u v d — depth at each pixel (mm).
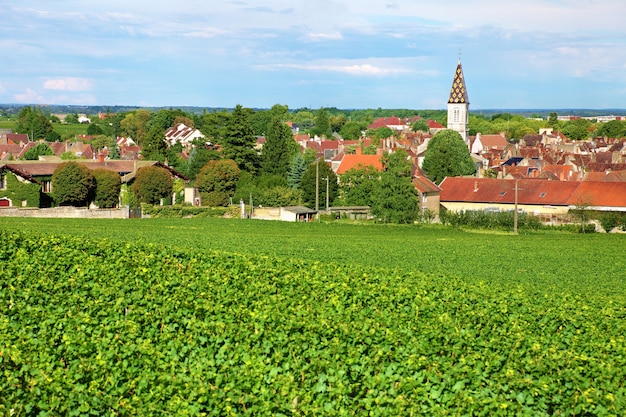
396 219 98000
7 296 30969
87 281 34969
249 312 29484
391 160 101188
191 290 34406
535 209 106438
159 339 25828
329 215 105000
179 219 90125
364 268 46906
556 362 25000
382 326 29047
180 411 19156
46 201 99438
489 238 82812
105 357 22656
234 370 22344
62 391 20031
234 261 44469
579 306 37156
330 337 26734
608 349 27391
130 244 48406
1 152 173250
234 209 101438
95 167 110188
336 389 20953
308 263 47031
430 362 23688
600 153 182000
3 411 18609
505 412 20266
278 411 19828
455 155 141375
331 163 159125
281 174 136500
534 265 60344
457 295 37219
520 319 32188
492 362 24078
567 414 20859
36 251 42125
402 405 20281
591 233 92250
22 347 23188
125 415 19547
